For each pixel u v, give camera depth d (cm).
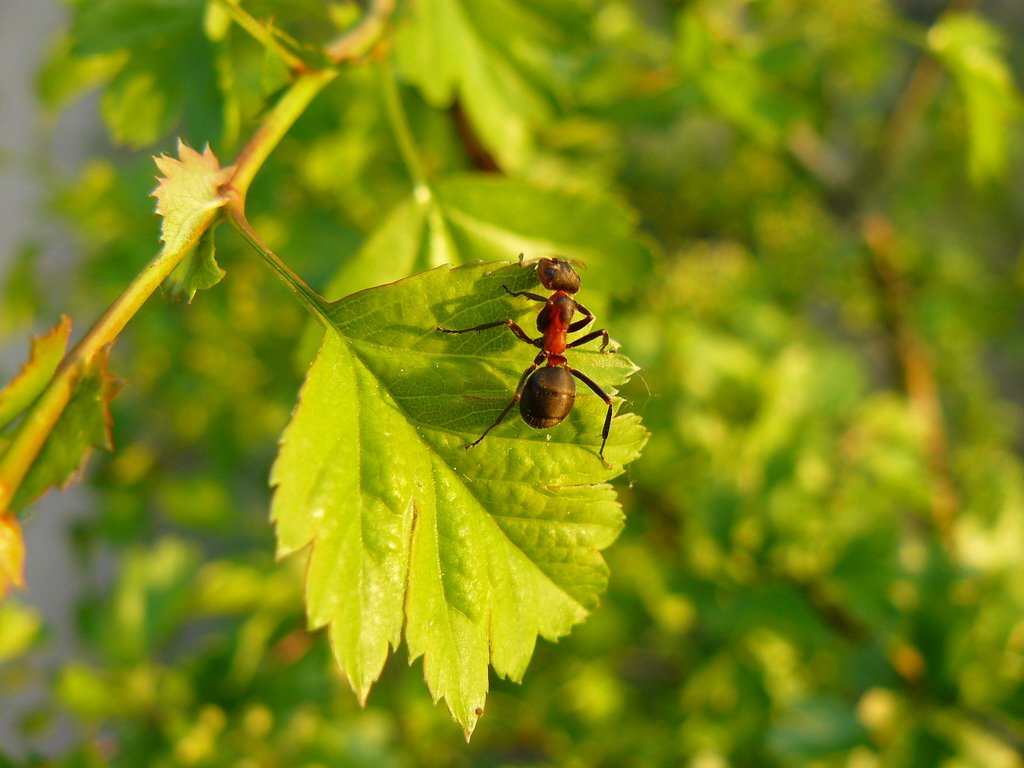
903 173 29
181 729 16
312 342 13
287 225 19
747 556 18
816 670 20
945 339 28
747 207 29
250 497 25
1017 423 32
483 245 13
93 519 25
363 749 18
